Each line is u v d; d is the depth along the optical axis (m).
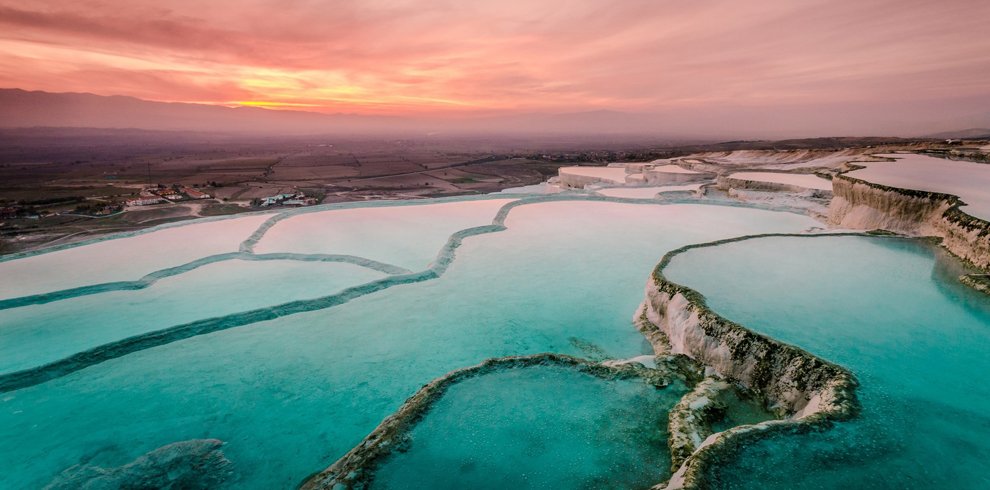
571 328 13.53
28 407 10.48
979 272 11.66
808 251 13.73
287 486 8.11
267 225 25.36
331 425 9.72
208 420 9.94
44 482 8.27
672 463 6.51
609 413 7.85
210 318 14.22
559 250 20.30
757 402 8.16
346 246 21.84
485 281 17.25
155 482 8.22
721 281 11.45
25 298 15.80
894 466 5.31
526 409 7.97
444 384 8.69
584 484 6.26
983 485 4.99
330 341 13.20
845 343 8.25
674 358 9.59
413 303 15.58
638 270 17.75
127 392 11.00
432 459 6.82
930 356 7.74
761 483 5.13
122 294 16.53
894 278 11.44
